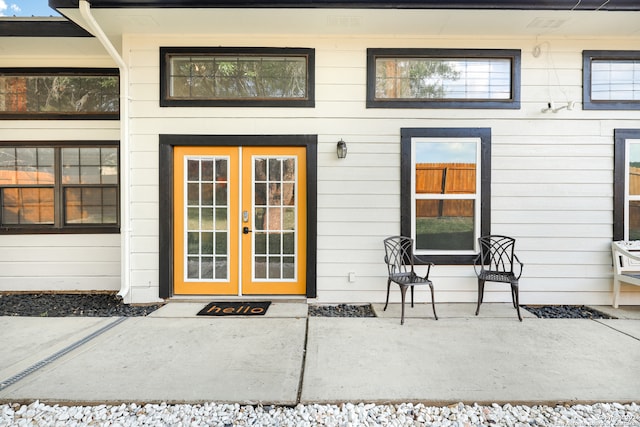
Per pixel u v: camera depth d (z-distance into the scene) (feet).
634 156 12.62
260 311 11.43
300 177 12.71
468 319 10.87
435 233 12.66
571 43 12.47
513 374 7.46
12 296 13.76
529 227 12.53
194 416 6.18
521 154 12.53
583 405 6.49
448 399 6.56
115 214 14.47
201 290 12.82
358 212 12.57
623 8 10.55
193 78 12.60
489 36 12.44
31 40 12.77
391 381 7.18
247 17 11.23
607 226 12.54
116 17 11.19
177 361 8.00
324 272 12.57
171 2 10.45
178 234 12.76
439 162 12.59
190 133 12.47
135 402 6.48
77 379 7.18
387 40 12.46
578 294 12.57
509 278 11.21
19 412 6.26
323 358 8.19
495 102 12.48
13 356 8.21
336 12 10.94
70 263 14.32
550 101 12.45
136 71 12.37
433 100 12.48
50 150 14.38
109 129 14.26
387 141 12.56
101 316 11.29
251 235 12.79
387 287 12.07
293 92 12.64
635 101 12.51
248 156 12.71
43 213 14.48
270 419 6.14
